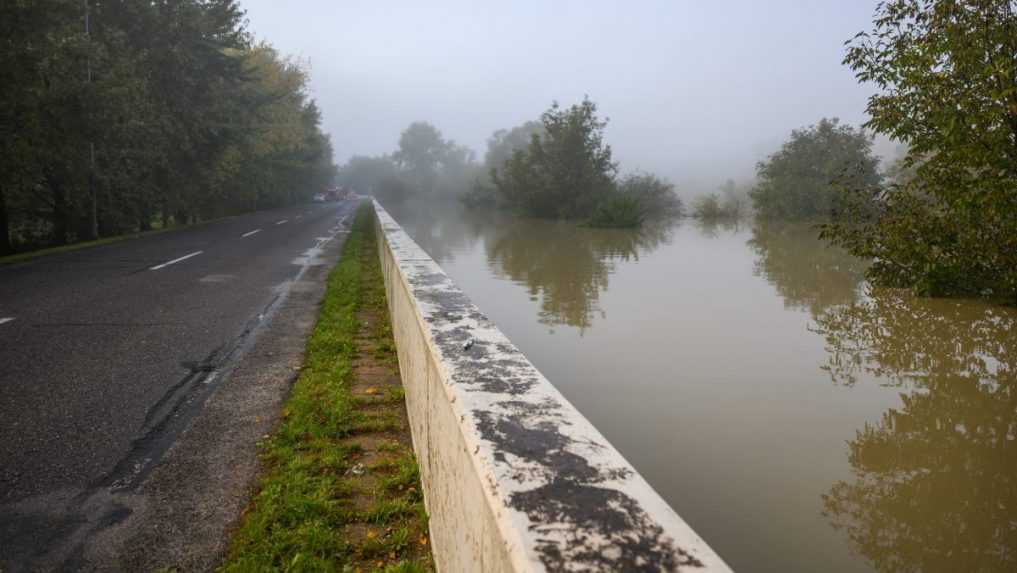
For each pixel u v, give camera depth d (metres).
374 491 2.70
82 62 14.52
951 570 2.27
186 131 24.14
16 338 5.68
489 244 18.39
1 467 2.99
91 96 14.20
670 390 4.38
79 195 17.80
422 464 2.55
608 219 27.42
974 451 3.30
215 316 6.91
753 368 4.93
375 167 149.38
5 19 12.30
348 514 2.47
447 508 1.71
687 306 7.81
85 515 2.53
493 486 1.07
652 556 0.85
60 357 5.05
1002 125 6.85
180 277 10.10
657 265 12.66
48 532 2.40
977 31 6.95
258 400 4.01
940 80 7.18
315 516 2.47
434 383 2.03
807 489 2.91
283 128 40.25
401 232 9.88
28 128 13.31
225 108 27.48
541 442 1.26
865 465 3.16
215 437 3.38
